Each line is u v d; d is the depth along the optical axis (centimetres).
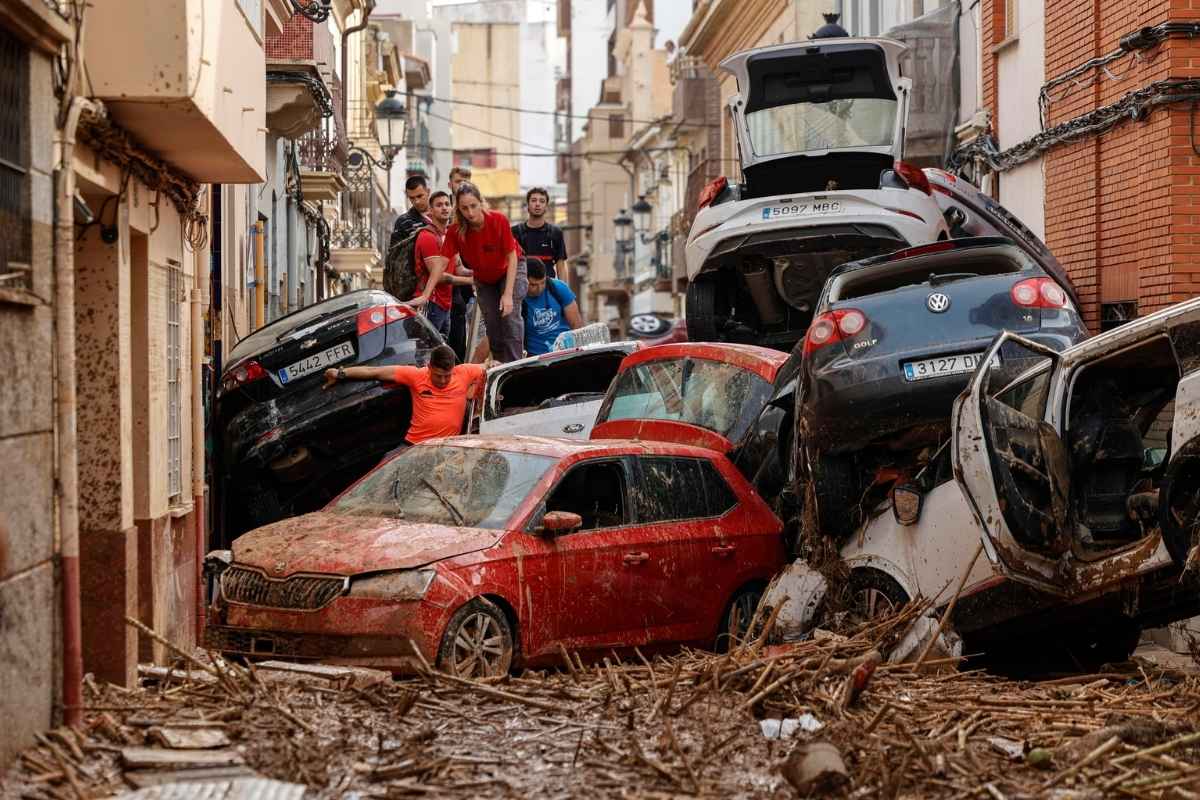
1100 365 1009
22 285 737
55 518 775
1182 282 1634
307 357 1525
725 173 4934
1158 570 945
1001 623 1048
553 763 780
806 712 873
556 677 981
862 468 1173
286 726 827
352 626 1009
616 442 1217
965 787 736
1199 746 793
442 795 728
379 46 5284
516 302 1795
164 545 1120
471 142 12700
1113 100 1798
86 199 967
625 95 9100
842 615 1131
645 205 6800
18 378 728
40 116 765
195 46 920
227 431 1531
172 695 898
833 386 1143
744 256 1783
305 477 1535
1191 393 902
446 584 1015
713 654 1056
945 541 1080
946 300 1148
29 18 731
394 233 2020
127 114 941
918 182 1734
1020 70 2161
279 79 2105
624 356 1688
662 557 1164
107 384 964
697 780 743
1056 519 988
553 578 1082
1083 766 756
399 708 866
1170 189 1638
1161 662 1167
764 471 1317
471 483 1145
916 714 871
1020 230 1834
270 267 2594
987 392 1005
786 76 1870
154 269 1098
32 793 693
